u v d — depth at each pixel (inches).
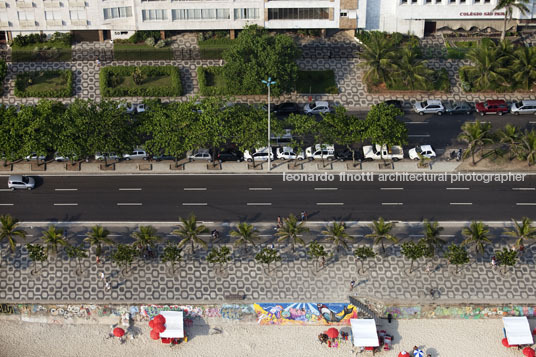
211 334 4510.3
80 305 4532.5
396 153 5295.3
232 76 5536.4
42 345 4458.7
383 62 5639.8
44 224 4881.9
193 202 5024.6
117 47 5920.3
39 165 5236.2
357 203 5029.5
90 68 5836.6
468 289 4603.8
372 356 4416.8
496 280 4643.2
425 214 4968.0
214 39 5979.3
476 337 4500.5
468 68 5792.3
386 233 4628.4
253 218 4933.6
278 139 5374.0
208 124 5024.6
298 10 5861.2
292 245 4749.0
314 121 5113.2
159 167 5246.1
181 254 4729.3
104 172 5206.7
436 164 5285.4
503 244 4803.2
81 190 5088.6
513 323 4448.8
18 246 4749.0
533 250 4761.3
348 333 4503.0
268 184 5142.7
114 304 4527.6
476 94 5802.2
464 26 6067.9
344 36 6033.5
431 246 4579.2
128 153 5128.0
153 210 4972.9
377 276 4660.4
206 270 4672.7
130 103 5442.9
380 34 5925.2
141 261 4694.9
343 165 5280.5
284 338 4495.6
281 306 4539.9
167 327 4411.9
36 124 4953.3
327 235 4761.3
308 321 4562.0
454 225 4901.6
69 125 4970.5
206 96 5708.7
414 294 4581.7
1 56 5831.7
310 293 4591.5
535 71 5684.1
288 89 5575.8
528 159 5182.1
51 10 5807.1
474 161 5300.2
